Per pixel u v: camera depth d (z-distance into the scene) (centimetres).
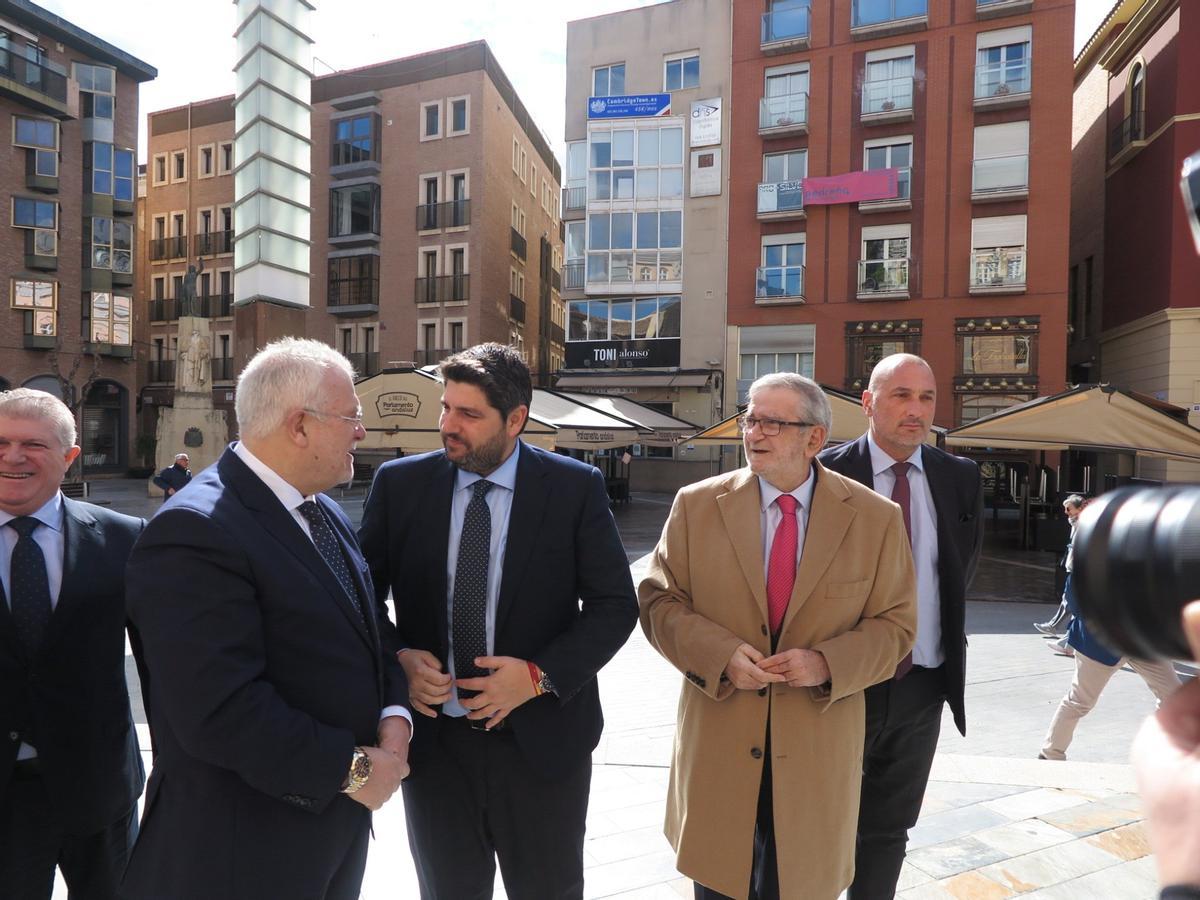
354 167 3228
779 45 2495
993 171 2294
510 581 215
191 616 148
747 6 2561
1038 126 2255
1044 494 1820
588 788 225
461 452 211
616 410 2008
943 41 2342
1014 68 2277
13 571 212
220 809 155
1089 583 60
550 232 4159
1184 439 990
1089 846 305
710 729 217
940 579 271
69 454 227
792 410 215
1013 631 812
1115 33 2302
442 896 217
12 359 2961
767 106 2527
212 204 3569
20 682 206
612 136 2758
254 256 1159
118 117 3238
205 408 2233
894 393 272
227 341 3528
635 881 281
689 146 2708
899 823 260
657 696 561
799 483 227
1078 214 2625
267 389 171
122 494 2469
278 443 172
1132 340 2177
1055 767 385
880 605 222
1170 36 1975
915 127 2377
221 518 158
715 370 2672
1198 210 56
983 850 302
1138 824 323
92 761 217
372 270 3238
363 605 187
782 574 224
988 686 602
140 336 3722
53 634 211
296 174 1224
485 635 216
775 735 210
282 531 168
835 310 2477
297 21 1215
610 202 2762
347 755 159
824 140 2472
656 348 2745
